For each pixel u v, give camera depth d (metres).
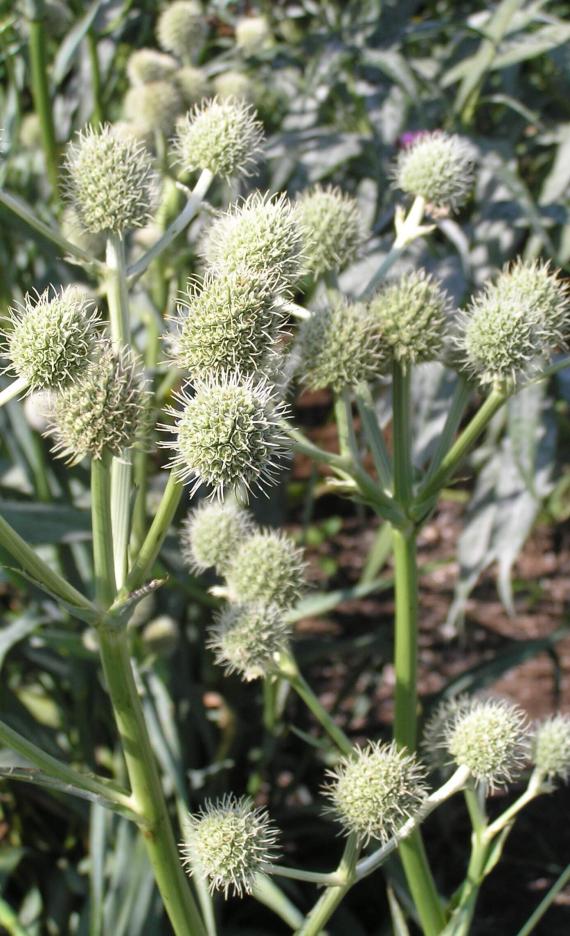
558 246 0.62
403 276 0.35
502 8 0.55
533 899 0.56
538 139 0.66
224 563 0.38
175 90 0.50
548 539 0.83
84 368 0.30
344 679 0.69
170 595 0.54
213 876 0.32
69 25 0.56
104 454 0.30
